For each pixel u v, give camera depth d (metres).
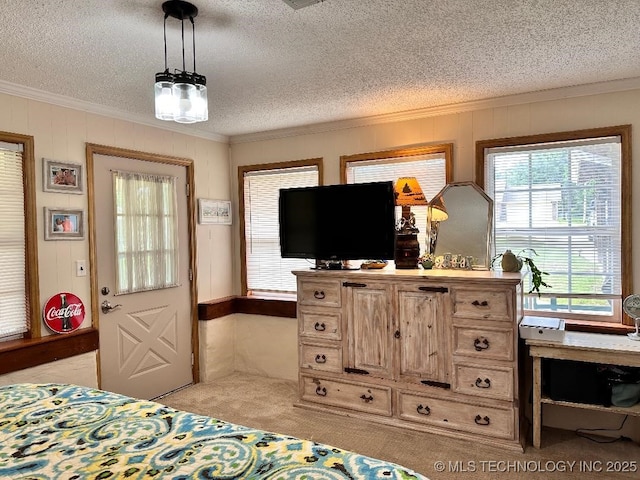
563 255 3.09
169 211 3.83
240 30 2.05
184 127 3.93
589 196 3.00
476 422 2.82
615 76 2.78
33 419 1.68
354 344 3.22
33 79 2.67
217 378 4.18
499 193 3.29
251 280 4.42
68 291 3.07
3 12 1.82
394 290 3.05
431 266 3.28
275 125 3.96
